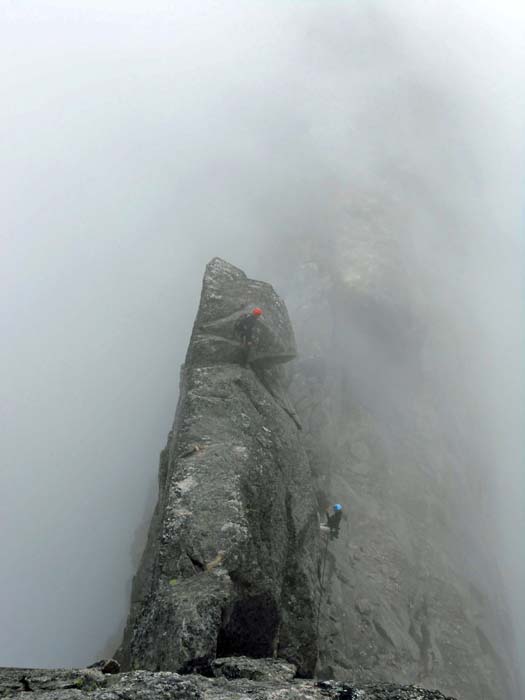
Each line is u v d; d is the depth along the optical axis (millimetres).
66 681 6930
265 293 23781
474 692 23688
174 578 13219
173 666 10641
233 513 14773
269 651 13242
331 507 27141
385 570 27703
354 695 6875
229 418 18297
